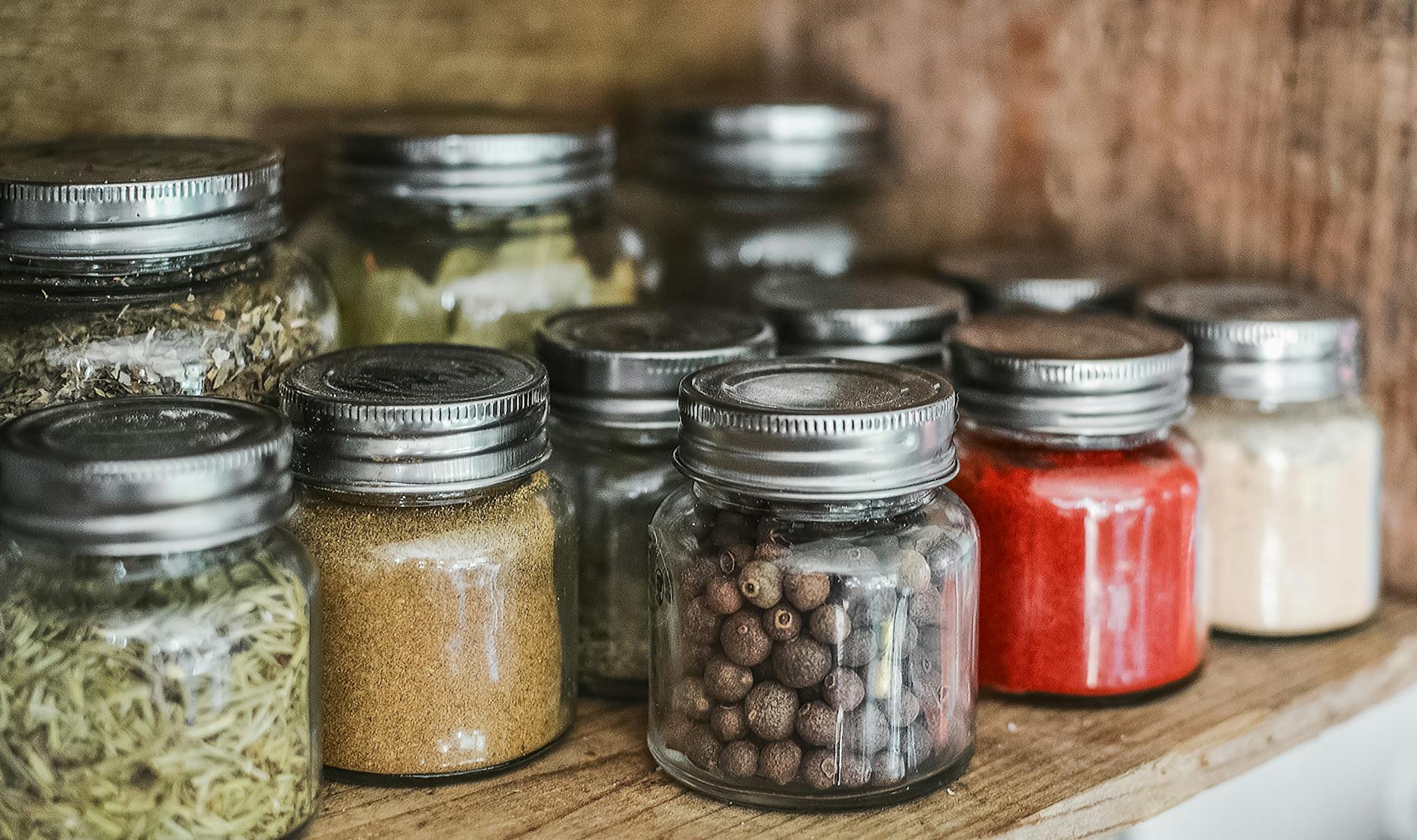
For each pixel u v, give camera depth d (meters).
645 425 0.49
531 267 0.53
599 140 0.54
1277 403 0.54
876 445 0.45
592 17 0.62
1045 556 0.50
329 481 0.46
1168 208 0.59
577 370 0.49
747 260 0.59
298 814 0.45
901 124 0.64
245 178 0.47
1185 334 0.53
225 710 0.43
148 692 0.43
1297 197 0.56
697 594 0.46
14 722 0.43
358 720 0.47
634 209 0.60
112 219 0.46
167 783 0.43
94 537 0.42
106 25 0.53
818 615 0.45
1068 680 0.50
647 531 0.49
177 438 0.43
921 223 0.64
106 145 0.51
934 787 0.47
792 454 0.45
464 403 0.46
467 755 0.47
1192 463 0.51
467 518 0.46
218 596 0.43
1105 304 0.57
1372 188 0.55
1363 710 0.53
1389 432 0.56
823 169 0.59
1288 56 0.56
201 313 0.47
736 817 0.46
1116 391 0.49
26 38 0.52
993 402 0.50
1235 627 0.54
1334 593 0.54
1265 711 0.51
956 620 0.47
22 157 0.49
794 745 0.46
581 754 0.48
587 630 0.51
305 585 0.45
